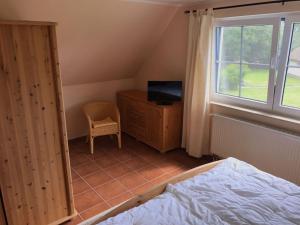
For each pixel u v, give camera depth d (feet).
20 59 5.93
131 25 11.22
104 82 14.43
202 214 4.87
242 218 4.74
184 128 12.11
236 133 9.82
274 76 9.00
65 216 7.68
